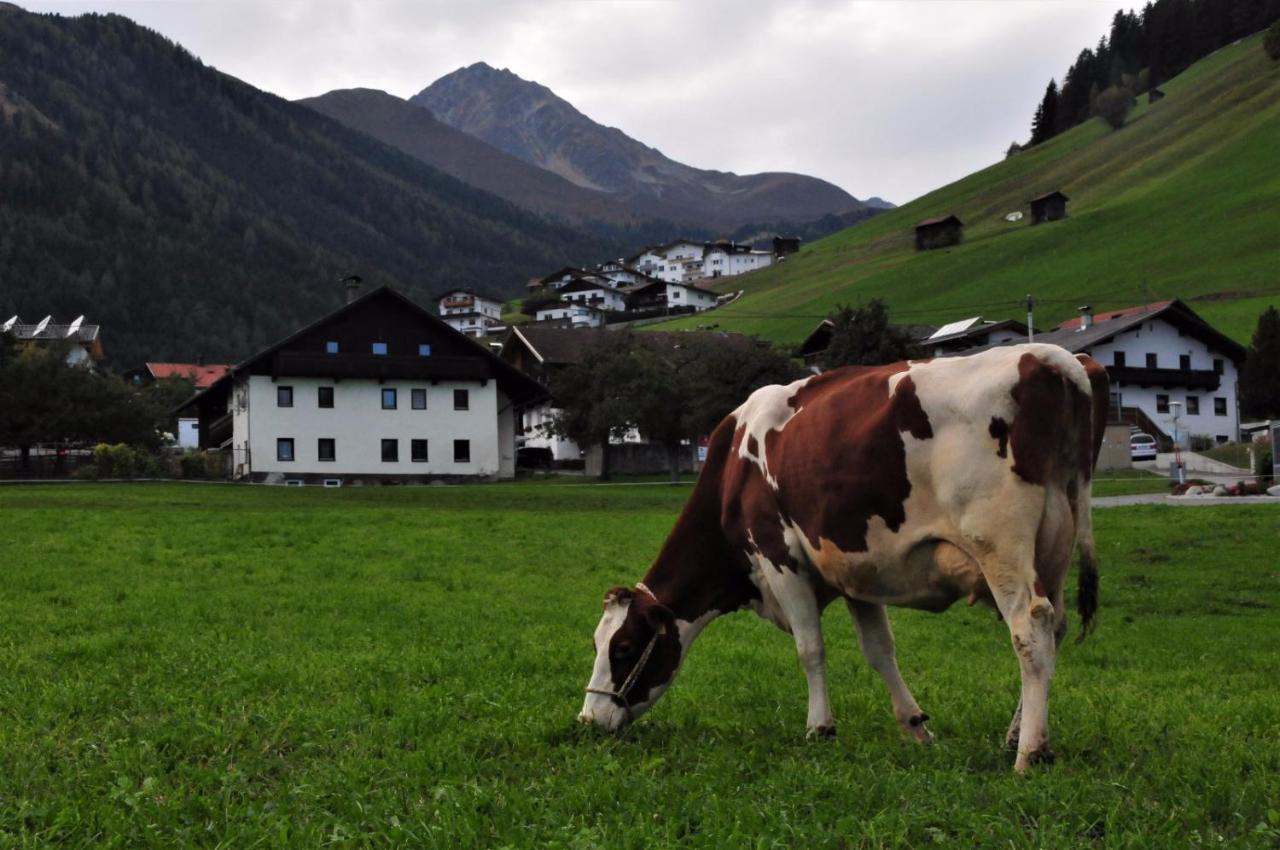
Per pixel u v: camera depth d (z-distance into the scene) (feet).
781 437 25.77
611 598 27.68
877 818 18.49
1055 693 33.58
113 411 254.27
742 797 20.15
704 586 28.14
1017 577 21.52
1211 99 642.63
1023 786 20.11
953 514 22.29
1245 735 26.48
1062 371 21.71
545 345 298.35
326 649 40.06
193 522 92.43
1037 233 507.30
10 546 72.74
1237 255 399.65
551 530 91.76
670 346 260.83
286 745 25.25
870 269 542.98
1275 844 17.48
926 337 331.77
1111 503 129.29
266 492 167.12
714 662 40.14
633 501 150.51
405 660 37.27
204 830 19.03
